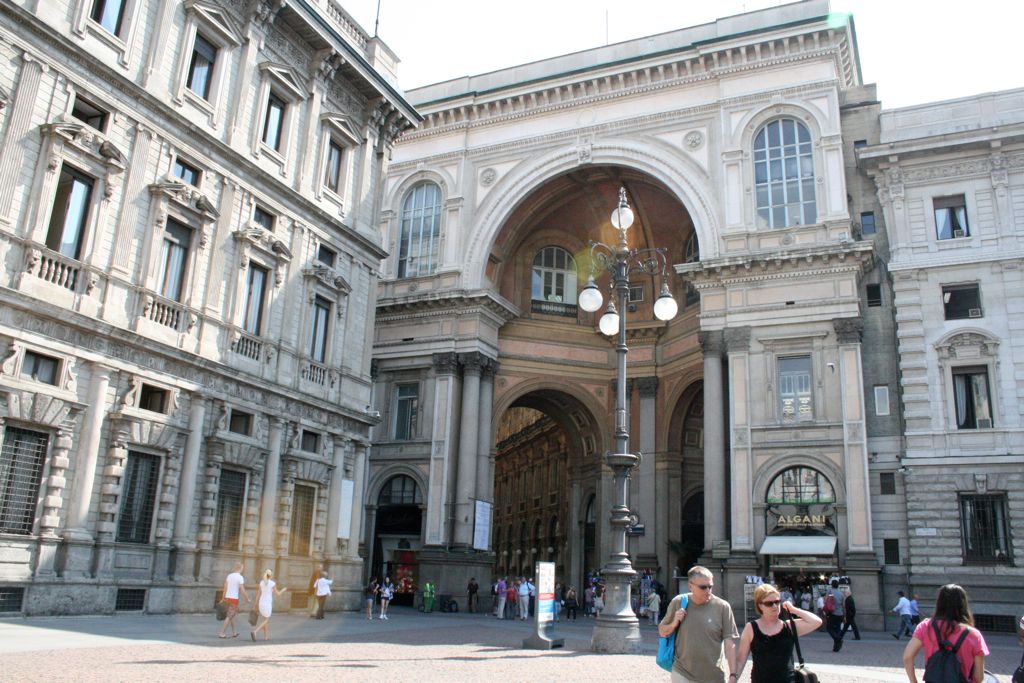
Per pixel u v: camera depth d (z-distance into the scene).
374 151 33.97
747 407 36.47
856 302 35.62
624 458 20.48
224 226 25.62
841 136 38.06
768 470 35.69
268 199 27.55
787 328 36.62
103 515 20.98
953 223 36.09
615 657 18.41
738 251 38.28
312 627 23.61
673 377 46.34
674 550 44.50
